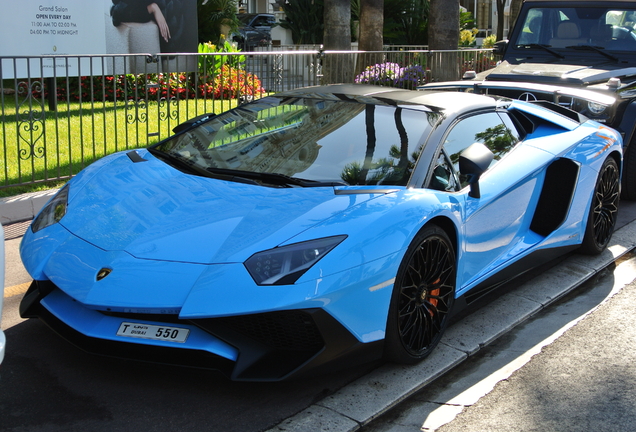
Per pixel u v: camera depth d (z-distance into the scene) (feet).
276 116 12.42
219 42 51.26
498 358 10.64
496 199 11.89
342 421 8.52
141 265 8.69
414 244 9.53
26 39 29.17
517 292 13.34
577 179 13.85
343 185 10.27
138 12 34.63
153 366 9.72
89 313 8.95
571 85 20.53
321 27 77.36
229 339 8.48
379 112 11.94
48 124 25.88
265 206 9.61
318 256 8.52
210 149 11.75
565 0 24.11
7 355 9.88
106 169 11.54
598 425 8.67
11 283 13.03
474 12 112.68
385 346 9.52
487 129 12.76
